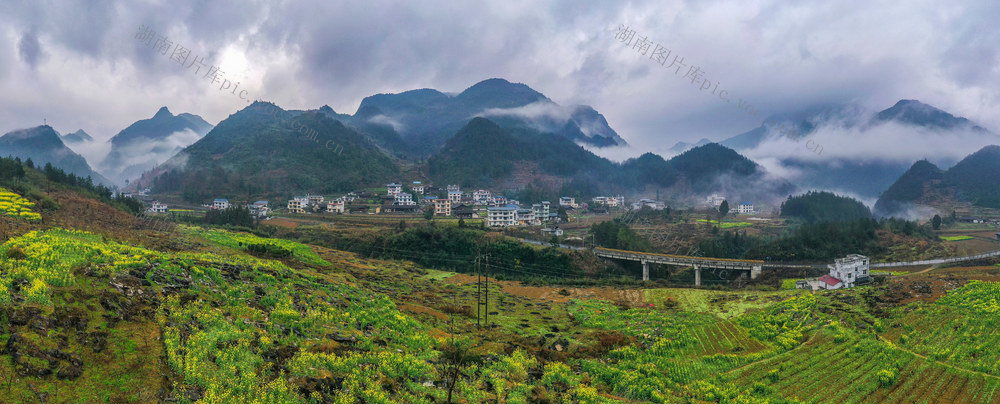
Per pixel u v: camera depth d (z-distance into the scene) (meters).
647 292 96.88
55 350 29.94
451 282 102.94
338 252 118.81
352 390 36.19
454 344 54.19
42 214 86.88
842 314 71.56
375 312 59.75
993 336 58.50
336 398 34.38
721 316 78.06
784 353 59.91
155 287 44.59
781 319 72.50
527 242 144.88
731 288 112.25
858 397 47.66
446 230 142.62
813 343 62.88
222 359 34.84
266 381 34.34
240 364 35.16
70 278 38.72
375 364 41.97
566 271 128.62
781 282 117.81
